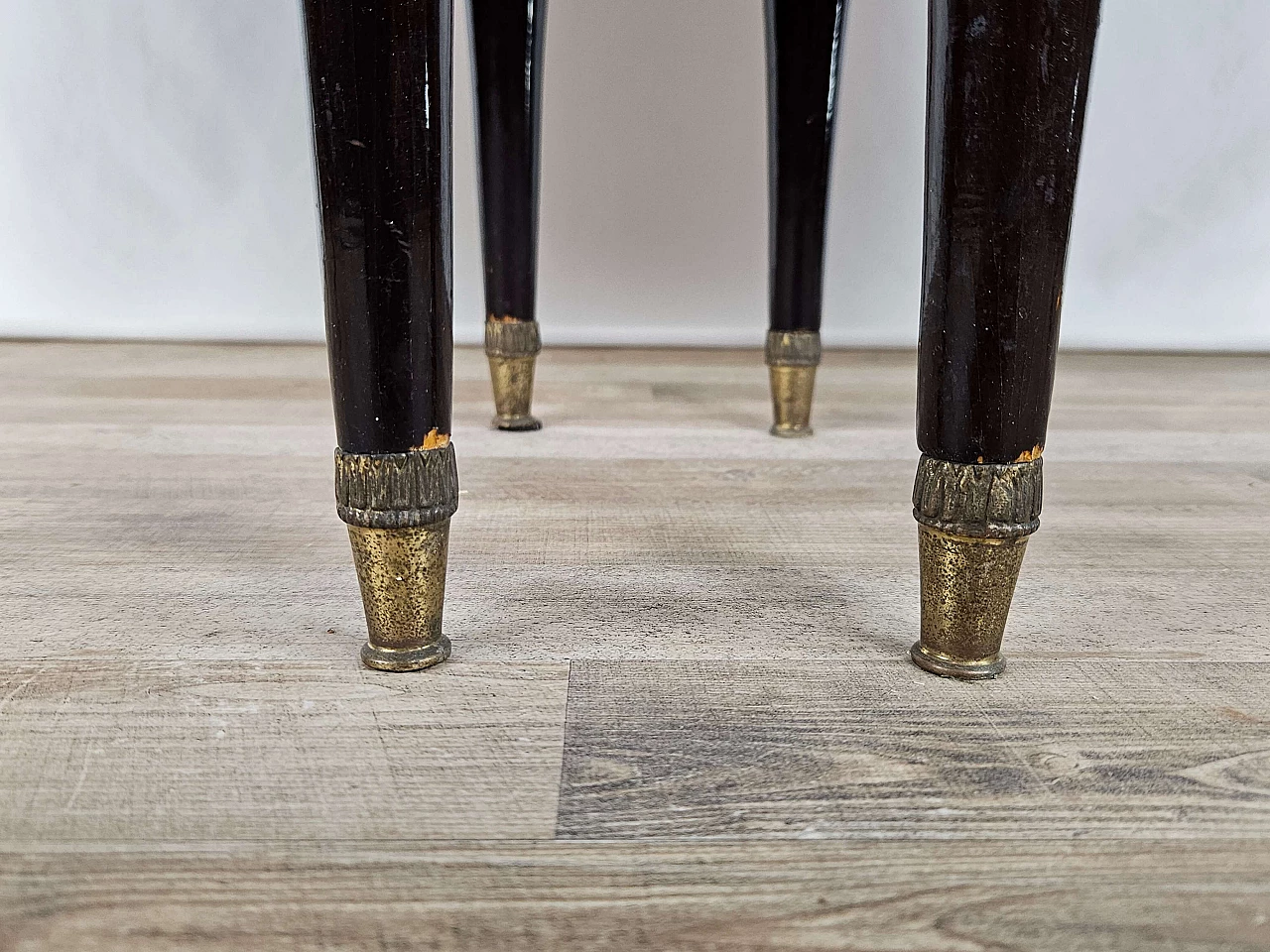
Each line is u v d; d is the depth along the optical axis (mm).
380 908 268
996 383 366
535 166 818
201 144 1310
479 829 302
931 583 405
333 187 352
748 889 277
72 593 487
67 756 339
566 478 716
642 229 1344
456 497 403
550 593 497
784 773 334
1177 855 293
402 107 345
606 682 399
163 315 1366
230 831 300
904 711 377
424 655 410
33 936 256
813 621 465
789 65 769
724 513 637
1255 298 1371
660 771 334
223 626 449
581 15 1260
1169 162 1322
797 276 827
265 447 795
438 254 367
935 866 288
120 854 289
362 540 394
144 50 1271
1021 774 335
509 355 853
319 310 1373
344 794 319
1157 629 458
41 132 1295
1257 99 1294
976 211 351
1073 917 267
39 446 790
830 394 1081
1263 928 264
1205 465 781
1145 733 362
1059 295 364
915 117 1303
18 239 1331
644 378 1164
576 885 278
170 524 600
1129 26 1274
